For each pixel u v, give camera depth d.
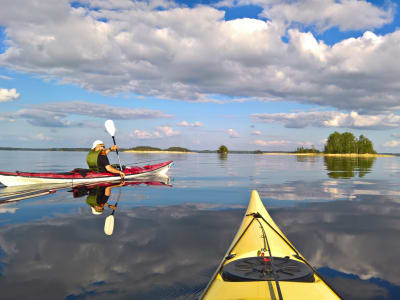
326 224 4.79
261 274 2.17
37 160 27.02
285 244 3.20
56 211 5.66
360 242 3.84
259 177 12.98
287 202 6.77
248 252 2.89
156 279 2.75
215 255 3.36
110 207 6.07
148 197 7.34
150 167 13.52
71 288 2.58
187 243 3.78
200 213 5.55
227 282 2.15
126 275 2.84
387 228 4.54
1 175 8.80
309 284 2.11
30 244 3.72
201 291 2.53
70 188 8.96
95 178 10.44
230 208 6.04
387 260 3.23
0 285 2.63
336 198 7.32
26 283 2.67
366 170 18.98
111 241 3.85
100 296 2.45
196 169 18.38
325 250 3.54
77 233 4.20
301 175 14.27
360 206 6.31
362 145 93.19
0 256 3.31
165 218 5.14
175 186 9.57
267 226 3.79
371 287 2.60
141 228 4.48
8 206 6.12
